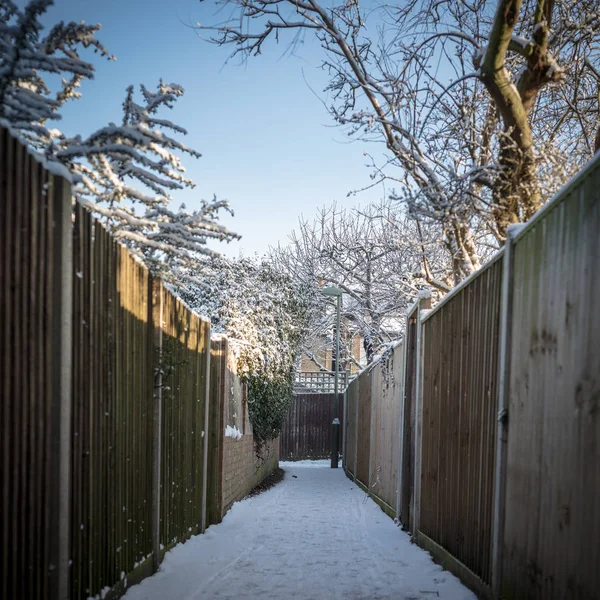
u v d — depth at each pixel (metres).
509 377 4.23
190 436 6.70
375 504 11.09
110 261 4.02
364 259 21.09
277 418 15.95
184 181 4.19
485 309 4.96
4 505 2.61
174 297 5.86
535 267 3.78
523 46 5.38
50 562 3.10
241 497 11.02
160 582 4.82
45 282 3.02
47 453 3.05
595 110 7.97
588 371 2.96
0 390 2.57
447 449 5.99
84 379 3.57
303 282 16.98
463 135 6.55
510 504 4.07
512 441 4.09
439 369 6.50
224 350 8.54
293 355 16.53
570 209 3.25
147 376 5.00
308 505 10.75
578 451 3.03
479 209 5.53
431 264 10.99
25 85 3.79
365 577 5.36
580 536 2.96
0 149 2.54
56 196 3.13
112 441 4.09
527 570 3.68
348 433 19.03
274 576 5.33
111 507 4.07
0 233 2.55
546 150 5.46
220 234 4.58
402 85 6.91
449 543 5.73
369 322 21.59
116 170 4.23
